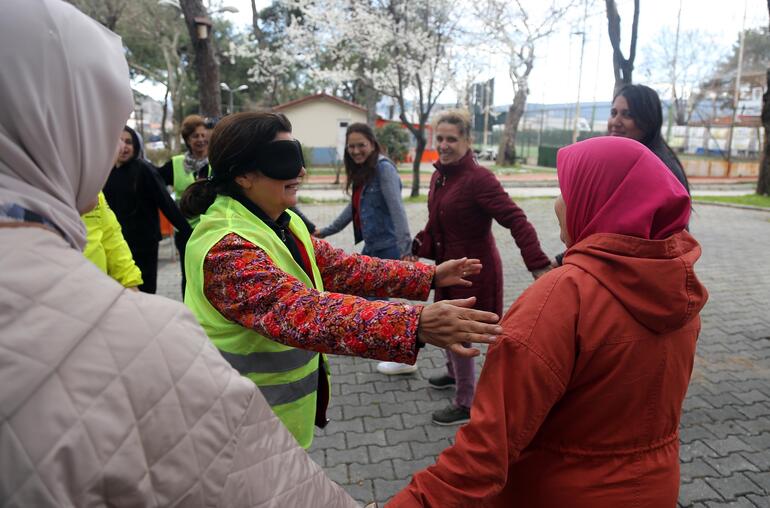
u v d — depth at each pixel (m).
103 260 3.08
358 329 1.28
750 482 2.71
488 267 3.10
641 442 1.30
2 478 0.60
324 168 29.73
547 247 8.78
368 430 3.23
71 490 0.63
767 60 32.34
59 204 0.79
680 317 1.24
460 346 1.26
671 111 32.88
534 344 1.23
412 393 3.69
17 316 0.64
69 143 0.82
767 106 14.82
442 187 3.14
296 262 1.62
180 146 26.09
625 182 1.29
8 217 0.72
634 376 1.26
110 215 3.16
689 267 1.25
